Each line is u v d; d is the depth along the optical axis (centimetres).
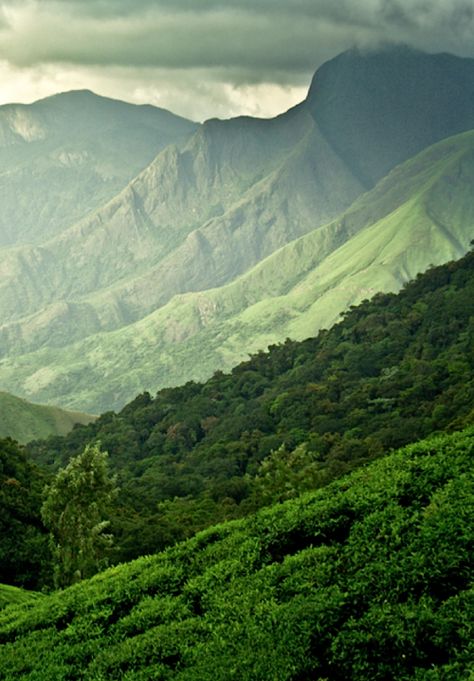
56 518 5500
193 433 18138
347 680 1550
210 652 1755
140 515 10488
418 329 19362
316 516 2216
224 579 2139
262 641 1703
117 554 7444
